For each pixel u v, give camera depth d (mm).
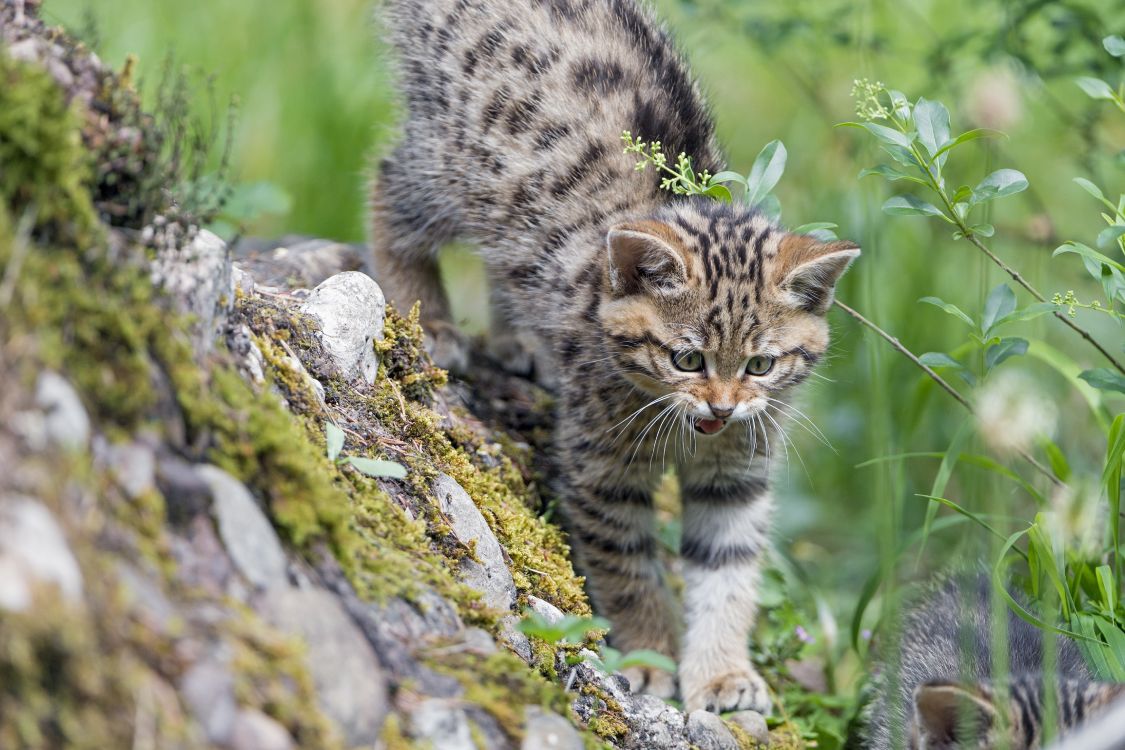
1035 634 7895
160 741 3820
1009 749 5879
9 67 4336
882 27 14094
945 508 11234
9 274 4090
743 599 8461
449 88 9586
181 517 4375
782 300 8133
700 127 9445
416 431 6934
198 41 13406
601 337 8266
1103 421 8328
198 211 5391
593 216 8781
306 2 14047
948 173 12008
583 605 7070
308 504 4910
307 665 4375
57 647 3686
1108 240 6812
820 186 13742
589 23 9453
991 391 5492
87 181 4707
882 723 7598
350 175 13312
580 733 5336
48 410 4027
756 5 12297
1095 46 10102
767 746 7426
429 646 5059
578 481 8375
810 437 12602
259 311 6348
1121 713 5121
